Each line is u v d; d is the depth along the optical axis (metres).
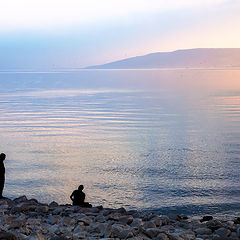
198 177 30.09
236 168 34.06
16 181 28.14
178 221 10.27
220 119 82.31
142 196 24.00
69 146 48.62
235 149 45.50
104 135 59.47
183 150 45.25
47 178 29.55
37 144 50.28
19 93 187.50
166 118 85.25
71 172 32.31
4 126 72.44
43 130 66.25
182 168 34.22
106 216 9.55
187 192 24.95
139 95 172.62
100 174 31.62
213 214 19.92
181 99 148.62
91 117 88.00
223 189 25.84
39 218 9.22
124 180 29.20
